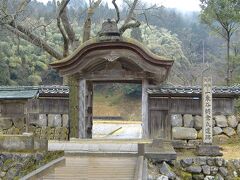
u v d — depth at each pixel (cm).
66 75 1210
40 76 4484
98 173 802
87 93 1261
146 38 4666
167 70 1194
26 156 944
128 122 3506
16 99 1561
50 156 970
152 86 1477
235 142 1633
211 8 2398
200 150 1073
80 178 764
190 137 1573
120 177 771
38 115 1662
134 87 6038
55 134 1650
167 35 4966
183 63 3994
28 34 1620
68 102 1659
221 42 6178
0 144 963
